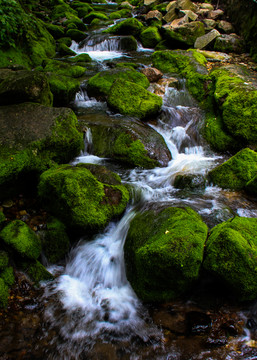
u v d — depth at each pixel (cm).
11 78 525
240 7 1109
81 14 1777
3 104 512
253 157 479
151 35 1255
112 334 285
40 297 319
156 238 317
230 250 290
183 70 878
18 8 913
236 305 301
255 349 262
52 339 279
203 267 299
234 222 333
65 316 303
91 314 307
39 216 396
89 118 628
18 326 286
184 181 474
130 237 354
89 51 1260
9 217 384
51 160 449
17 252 326
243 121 565
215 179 491
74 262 369
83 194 373
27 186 430
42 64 917
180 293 305
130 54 1169
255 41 963
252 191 454
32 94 511
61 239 370
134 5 2162
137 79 768
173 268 285
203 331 277
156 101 660
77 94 745
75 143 484
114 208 389
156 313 300
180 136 630
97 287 344
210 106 704
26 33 960
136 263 312
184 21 1176
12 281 318
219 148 594
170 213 361
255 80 725
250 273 284
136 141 531
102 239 384
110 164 528
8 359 258
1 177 371
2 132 430
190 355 260
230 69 798
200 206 422
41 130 449
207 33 1129
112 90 668
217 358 256
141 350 269
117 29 1313
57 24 1457
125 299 323
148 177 499
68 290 334
